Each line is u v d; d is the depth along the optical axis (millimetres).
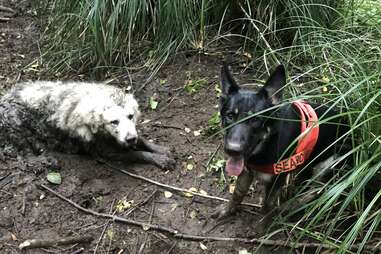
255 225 1615
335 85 1627
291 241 1530
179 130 1999
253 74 2174
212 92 2135
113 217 1655
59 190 1744
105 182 1787
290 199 1560
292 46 2074
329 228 1437
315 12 2227
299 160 1469
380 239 1484
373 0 2471
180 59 2270
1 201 1695
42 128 1879
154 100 2133
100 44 2240
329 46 1935
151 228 1627
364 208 1538
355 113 1479
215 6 2342
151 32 2328
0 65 2383
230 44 2336
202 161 1853
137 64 2293
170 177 1805
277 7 2271
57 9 2414
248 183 1556
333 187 1402
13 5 2812
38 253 1566
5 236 1604
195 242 1589
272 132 1416
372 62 1694
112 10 2238
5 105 1883
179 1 2199
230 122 1398
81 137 1833
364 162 1387
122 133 1753
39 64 2383
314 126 1380
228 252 1555
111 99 1808
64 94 1872
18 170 1793
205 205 1702
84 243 1601
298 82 2021
